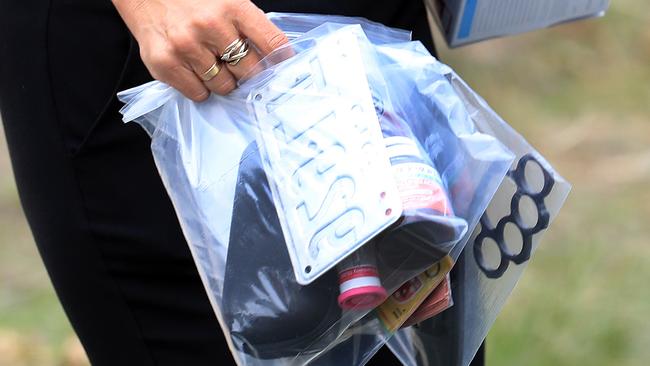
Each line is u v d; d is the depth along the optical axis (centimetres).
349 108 412
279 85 426
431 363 488
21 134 505
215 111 442
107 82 490
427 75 448
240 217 431
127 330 526
